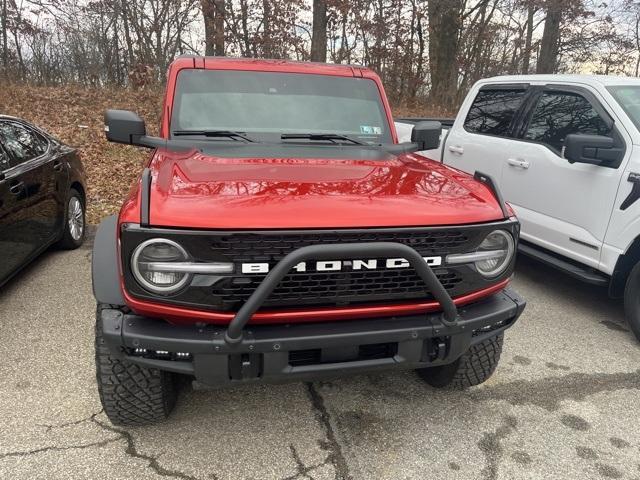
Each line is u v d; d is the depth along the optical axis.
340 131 3.84
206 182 2.61
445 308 2.47
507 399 3.37
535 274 5.71
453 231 2.51
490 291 2.72
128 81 18.45
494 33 20.00
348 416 3.15
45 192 5.17
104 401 2.71
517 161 5.16
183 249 2.24
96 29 19.89
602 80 4.63
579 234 4.47
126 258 2.26
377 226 2.40
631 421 3.18
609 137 4.25
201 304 2.30
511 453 2.88
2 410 3.09
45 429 2.93
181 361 2.42
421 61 18.53
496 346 3.14
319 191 2.59
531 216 5.00
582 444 2.96
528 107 5.29
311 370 2.42
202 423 3.03
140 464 2.69
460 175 3.21
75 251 6.02
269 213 2.33
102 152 10.68
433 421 3.12
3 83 16.22
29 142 5.20
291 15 15.91
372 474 2.69
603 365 3.83
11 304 4.55
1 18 18.86
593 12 18.22
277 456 2.79
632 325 4.12
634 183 3.98
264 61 4.14
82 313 4.39
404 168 3.19
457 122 6.37
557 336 4.27
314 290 2.39
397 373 3.65
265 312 2.37
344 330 2.42
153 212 2.28
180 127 3.65
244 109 3.79
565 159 4.62
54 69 20.41
